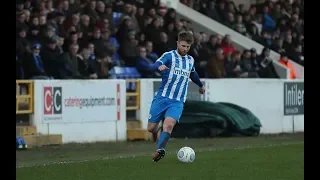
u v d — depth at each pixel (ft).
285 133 194.70
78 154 134.51
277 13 258.16
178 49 107.76
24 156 130.31
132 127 169.27
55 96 154.81
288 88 199.00
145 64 190.08
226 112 177.06
